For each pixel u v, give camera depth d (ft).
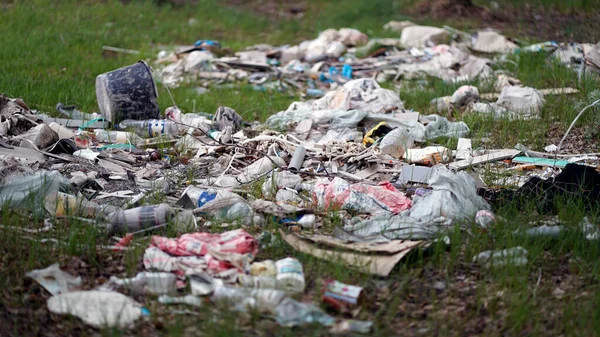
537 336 16.75
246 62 51.11
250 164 28.99
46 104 37.47
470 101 38.45
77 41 55.47
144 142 31.58
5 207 21.79
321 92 45.42
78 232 21.06
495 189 25.36
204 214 22.86
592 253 20.21
